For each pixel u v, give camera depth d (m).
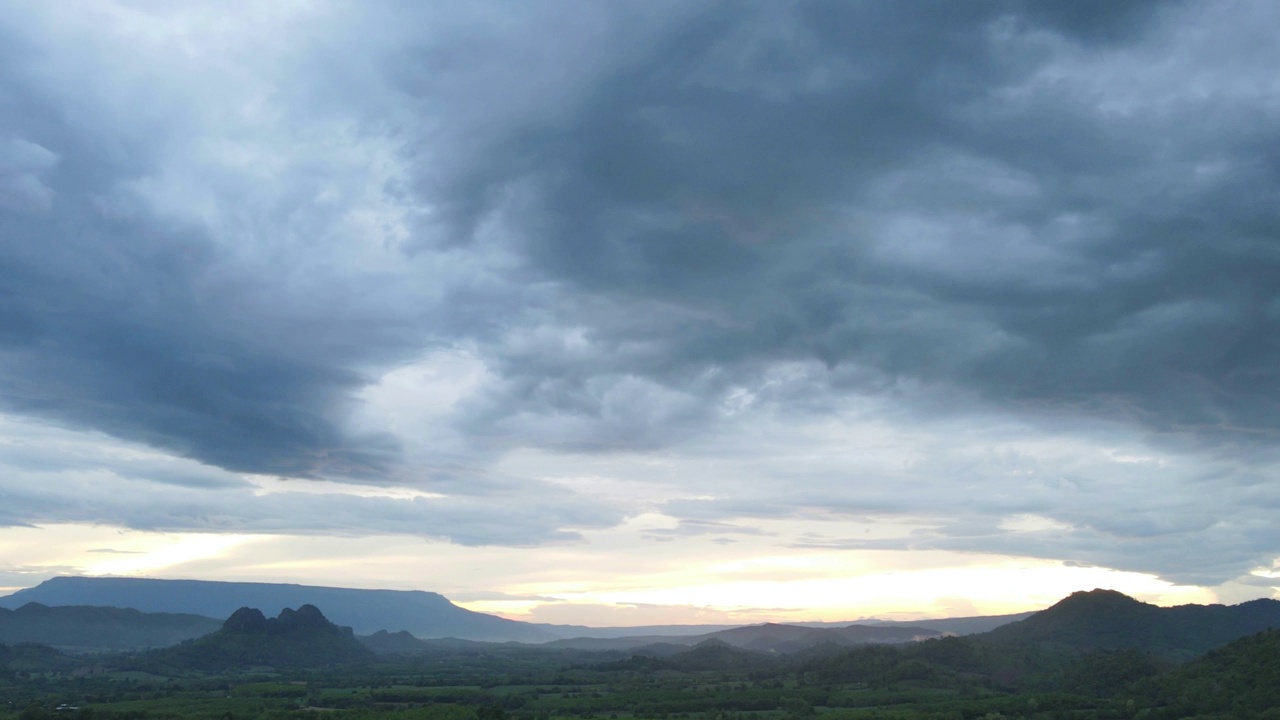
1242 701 190.75
